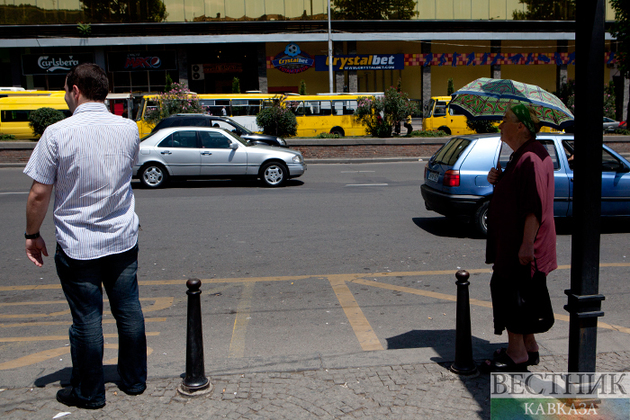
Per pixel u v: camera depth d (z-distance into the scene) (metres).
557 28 37.16
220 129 13.48
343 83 36.75
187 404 3.11
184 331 4.57
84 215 2.88
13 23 33.66
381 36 35.72
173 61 35.62
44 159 2.77
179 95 22.83
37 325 4.77
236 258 6.95
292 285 5.83
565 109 3.78
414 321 4.74
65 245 2.88
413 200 11.34
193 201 11.25
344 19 35.47
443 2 36.00
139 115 23.27
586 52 2.67
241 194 12.22
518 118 3.23
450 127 26.95
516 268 3.29
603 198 8.00
